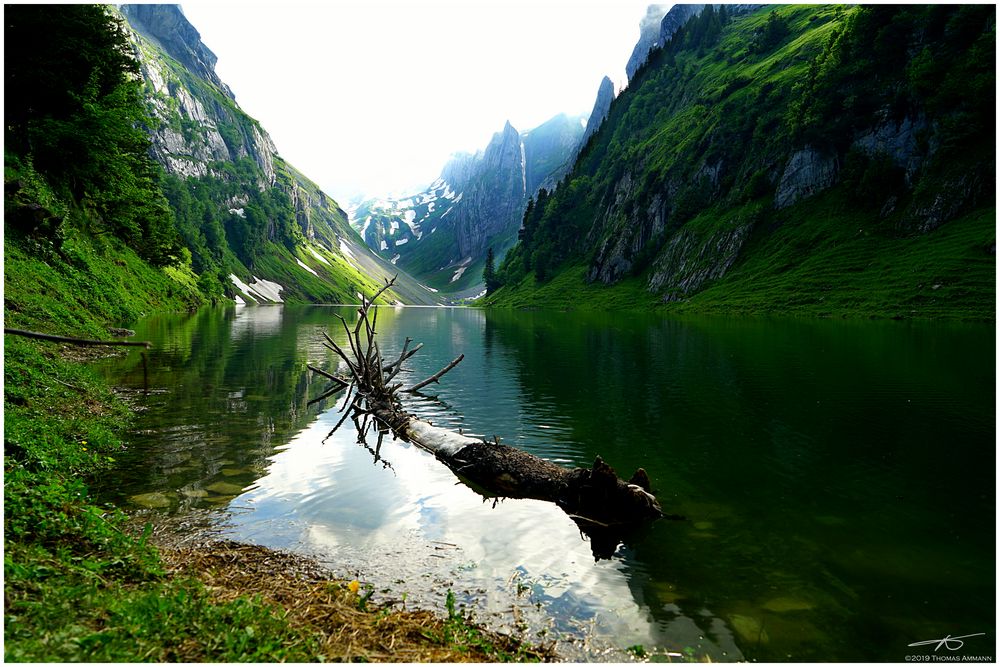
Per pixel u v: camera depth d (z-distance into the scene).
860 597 6.50
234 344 34.91
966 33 82.62
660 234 129.88
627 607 6.30
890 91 89.88
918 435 13.52
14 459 8.83
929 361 25.92
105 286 41.31
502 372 24.56
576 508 9.30
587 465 11.39
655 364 26.83
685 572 7.10
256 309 120.38
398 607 6.22
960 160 74.56
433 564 7.32
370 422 15.80
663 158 150.00
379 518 8.84
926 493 9.82
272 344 35.75
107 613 5.01
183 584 6.19
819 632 5.82
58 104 45.25
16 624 4.41
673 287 108.50
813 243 87.69
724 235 104.94
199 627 5.00
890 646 5.59
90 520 7.05
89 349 24.78
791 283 79.19
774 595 6.54
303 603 6.11
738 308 79.31
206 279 117.62
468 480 10.84
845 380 21.16
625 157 180.38
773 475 10.82
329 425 14.93
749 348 33.03
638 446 12.84
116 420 13.81
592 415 15.99
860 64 95.62
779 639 5.70
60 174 48.16
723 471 11.08
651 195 140.25
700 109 152.75
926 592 6.59
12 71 41.25
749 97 131.50
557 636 5.75
